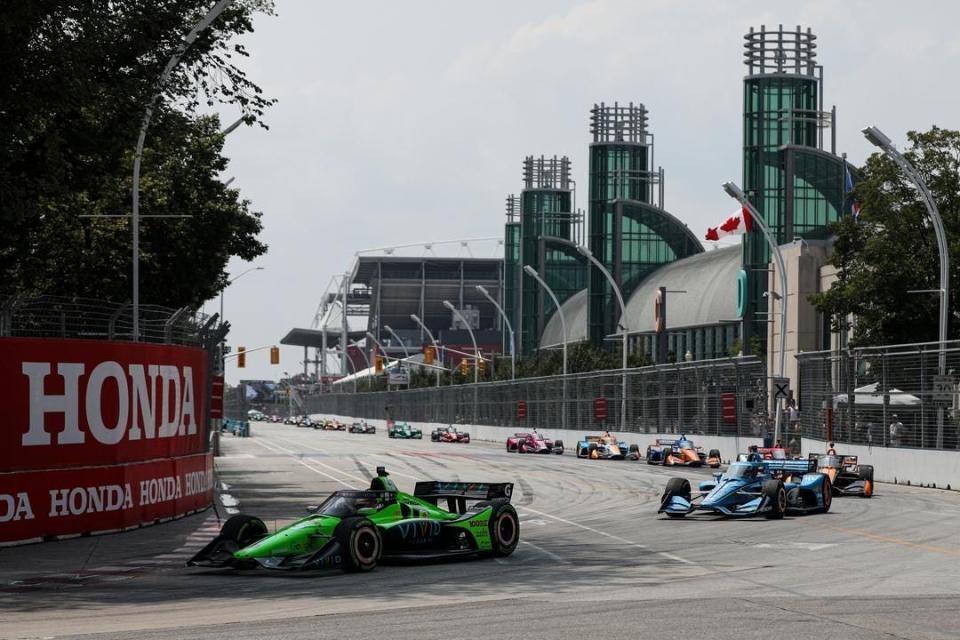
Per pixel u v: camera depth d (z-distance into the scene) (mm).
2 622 14672
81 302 26469
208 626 13836
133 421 27219
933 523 27141
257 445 98688
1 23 22125
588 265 153250
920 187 42062
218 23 28672
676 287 139250
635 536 25094
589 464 61562
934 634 12688
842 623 13430
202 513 31453
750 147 106688
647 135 158375
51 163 25750
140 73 26391
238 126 47156
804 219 103062
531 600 15766
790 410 62250
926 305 52219
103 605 16219
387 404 177375
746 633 12781
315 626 13672
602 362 115750
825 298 54312
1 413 23734
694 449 59312
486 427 118375
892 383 45031
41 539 24391
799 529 25797
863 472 36375
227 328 35250
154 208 42875
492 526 21234
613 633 12867
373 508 20484
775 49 108562
